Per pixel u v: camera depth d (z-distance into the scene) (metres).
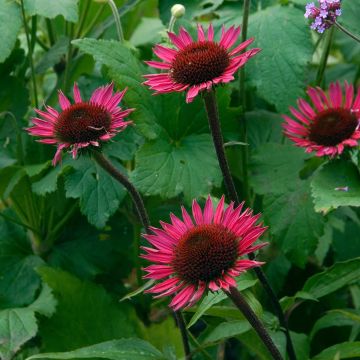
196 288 0.58
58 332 0.81
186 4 0.89
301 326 0.91
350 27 0.85
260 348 0.75
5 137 0.89
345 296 0.95
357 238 0.90
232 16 0.86
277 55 0.82
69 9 0.81
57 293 0.82
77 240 0.89
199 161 0.78
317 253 0.89
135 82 0.77
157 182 0.76
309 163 0.79
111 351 0.69
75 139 0.66
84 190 0.80
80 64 0.93
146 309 0.89
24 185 0.87
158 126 0.78
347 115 0.73
